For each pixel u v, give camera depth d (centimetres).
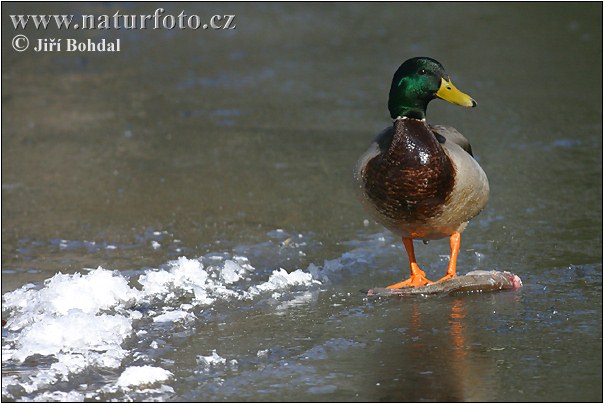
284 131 1633
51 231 1167
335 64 2119
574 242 1093
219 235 1153
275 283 982
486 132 1595
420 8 2692
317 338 839
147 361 795
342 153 1497
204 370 774
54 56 2209
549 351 795
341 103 1812
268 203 1273
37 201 1287
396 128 906
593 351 793
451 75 1983
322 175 1391
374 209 930
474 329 849
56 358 809
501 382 739
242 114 1748
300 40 2358
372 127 1647
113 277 959
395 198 905
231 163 1456
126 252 1095
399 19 2562
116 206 1266
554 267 1015
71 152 1520
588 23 2423
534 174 1364
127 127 1669
